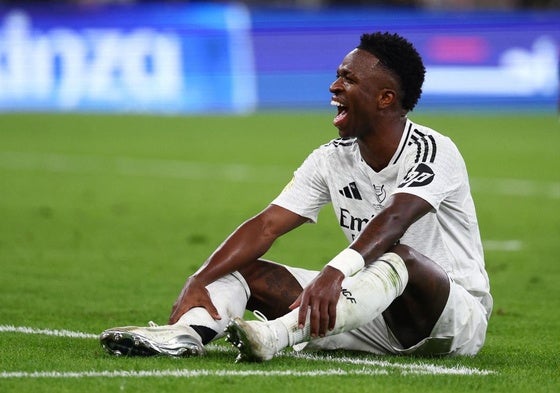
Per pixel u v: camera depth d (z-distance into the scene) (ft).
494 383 52.49
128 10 303.68
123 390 49.03
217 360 55.98
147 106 305.32
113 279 95.50
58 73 301.63
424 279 54.70
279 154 218.59
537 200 157.69
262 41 310.86
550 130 265.13
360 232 57.93
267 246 59.52
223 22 307.58
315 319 52.39
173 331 56.13
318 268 101.71
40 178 182.50
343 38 312.29
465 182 58.44
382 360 57.93
